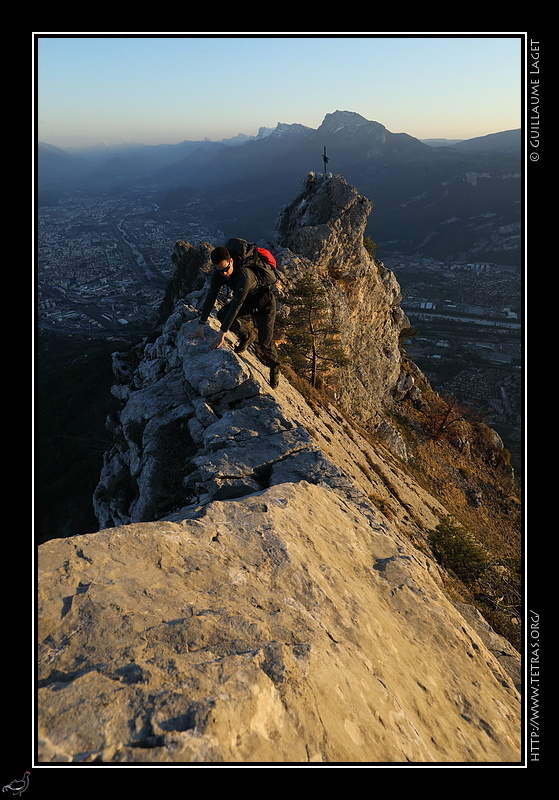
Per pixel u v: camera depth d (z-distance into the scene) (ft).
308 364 89.35
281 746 8.42
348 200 110.42
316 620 13.01
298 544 16.58
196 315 46.01
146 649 9.80
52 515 113.29
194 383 33.19
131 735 7.69
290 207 125.59
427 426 151.43
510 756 12.50
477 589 50.70
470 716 14.23
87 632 10.11
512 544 112.78
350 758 9.02
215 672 9.19
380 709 11.31
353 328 116.47
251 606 12.55
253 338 29.45
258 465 26.55
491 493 141.08
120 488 48.55
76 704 8.05
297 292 81.46
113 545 13.33
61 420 146.00
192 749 7.48
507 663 22.93
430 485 116.88
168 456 31.40
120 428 51.21
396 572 19.57
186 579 12.91
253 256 23.53
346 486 25.55
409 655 15.34
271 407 31.50
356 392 109.29
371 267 122.42
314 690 9.95
